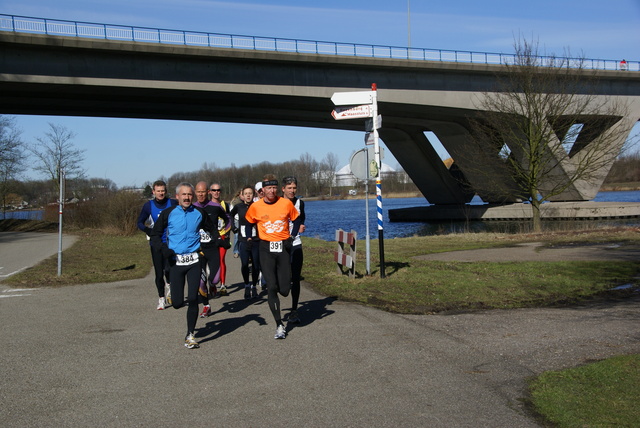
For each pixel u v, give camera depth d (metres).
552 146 31.67
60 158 39.62
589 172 31.31
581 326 6.74
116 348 6.11
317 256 15.38
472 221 44.78
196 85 31.33
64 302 9.16
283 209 6.61
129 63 29.95
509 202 46.75
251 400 4.46
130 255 18.59
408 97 35.84
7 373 5.22
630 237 19.58
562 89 30.97
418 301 8.49
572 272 11.34
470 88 37.06
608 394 4.35
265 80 32.62
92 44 28.45
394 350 5.83
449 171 52.28
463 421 3.95
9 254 19.17
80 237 28.94
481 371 5.08
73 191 39.75
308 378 4.99
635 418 3.87
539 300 8.68
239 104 36.28
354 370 5.19
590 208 38.75
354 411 4.18
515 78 31.33
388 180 136.88
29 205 52.69
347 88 34.47
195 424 3.99
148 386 4.83
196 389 4.74
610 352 5.57
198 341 6.40
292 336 6.55
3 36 26.88
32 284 11.41
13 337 6.66
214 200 9.81
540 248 17.45
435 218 48.91
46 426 3.97
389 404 4.31
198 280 6.24
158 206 8.61
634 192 98.44
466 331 6.61
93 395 4.61
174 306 6.18
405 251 17.69
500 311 7.82
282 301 8.98
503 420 3.95
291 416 4.11
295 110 38.03
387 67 34.88
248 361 5.55
